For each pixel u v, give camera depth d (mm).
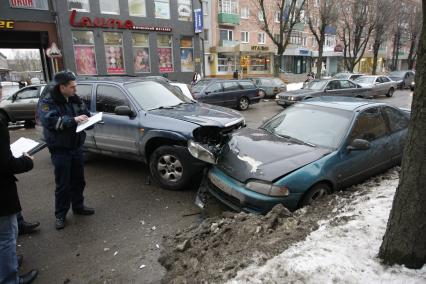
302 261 2455
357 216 3139
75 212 4340
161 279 2982
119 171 6039
